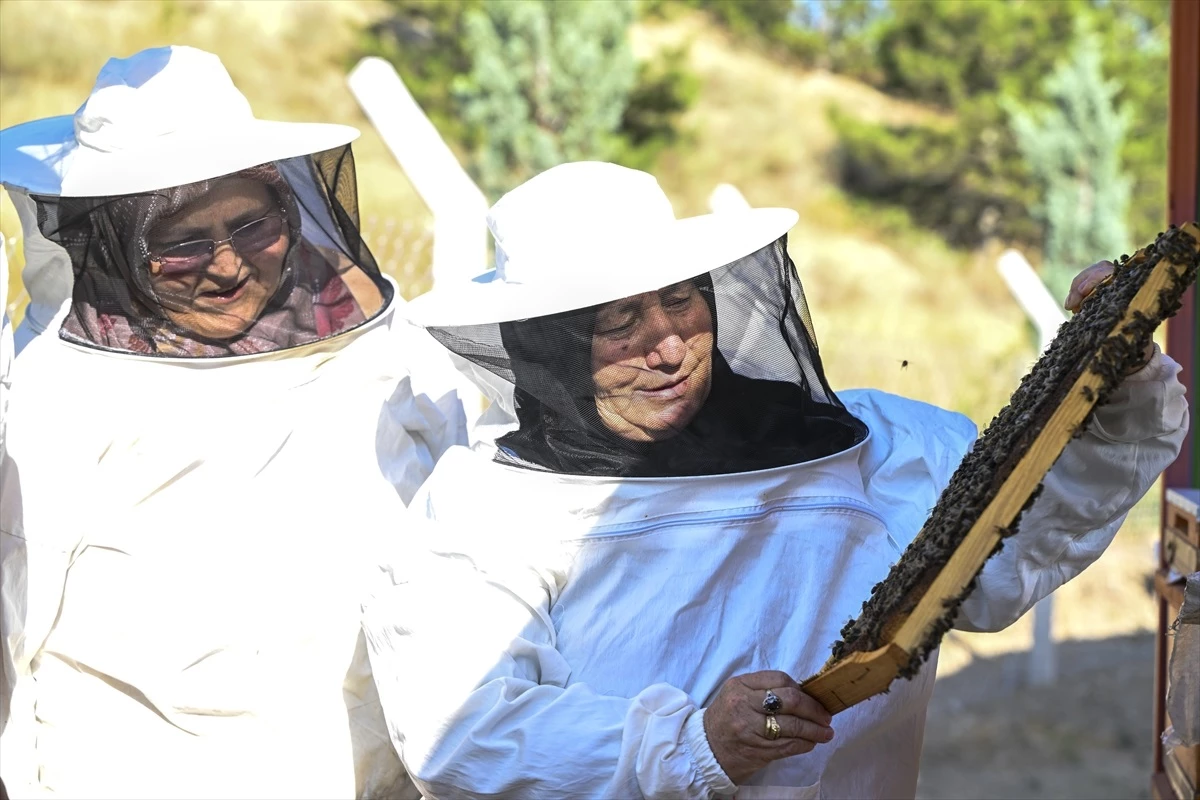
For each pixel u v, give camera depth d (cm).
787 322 232
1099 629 1000
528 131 1981
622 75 2061
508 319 224
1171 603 350
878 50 2712
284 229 274
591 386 228
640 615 226
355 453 280
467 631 229
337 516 275
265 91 2116
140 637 266
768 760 209
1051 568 224
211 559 267
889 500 251
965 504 178
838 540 233
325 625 273
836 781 234
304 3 2309
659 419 229
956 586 169
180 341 269
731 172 2448
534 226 235
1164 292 167
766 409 231
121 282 264
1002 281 2353
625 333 225
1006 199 2425
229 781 269
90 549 266
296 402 275
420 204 1784
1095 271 215
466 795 223
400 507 285
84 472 266
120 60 281
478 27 1986
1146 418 206
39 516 265
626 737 214
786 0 2856
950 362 1454
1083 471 212
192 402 268
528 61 2002
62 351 274
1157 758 407
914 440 256
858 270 2261
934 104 2678
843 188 2484
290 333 275
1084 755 763
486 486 239
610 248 228
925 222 2450
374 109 489
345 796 275
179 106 271
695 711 218
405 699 231
